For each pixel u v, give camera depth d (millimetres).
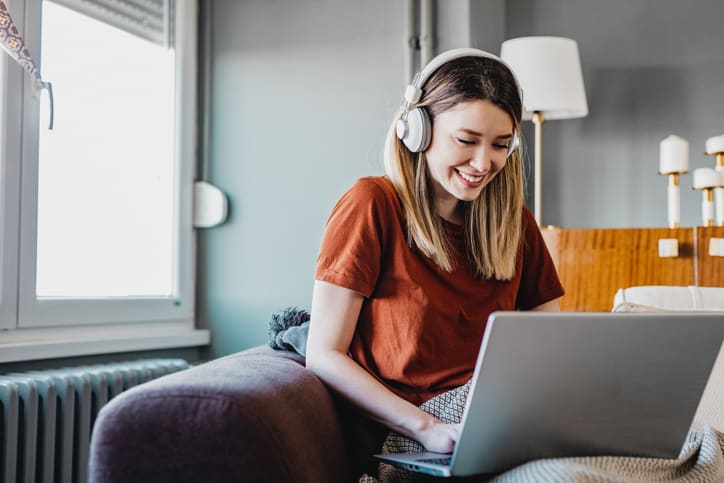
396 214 1257
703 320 948
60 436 1806
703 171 2336
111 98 2346
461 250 1309
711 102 2746
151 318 2492
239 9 2756
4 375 1807
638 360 933
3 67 1919
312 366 1185
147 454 883
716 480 1007
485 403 872
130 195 2439
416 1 2572
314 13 2666
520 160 1363
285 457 891
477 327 1271
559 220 2916
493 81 1208
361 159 2574
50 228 2109
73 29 2186
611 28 2875
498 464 933
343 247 1220
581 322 879
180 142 2656
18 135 1963
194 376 958
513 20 2961
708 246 2143
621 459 967
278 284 2660
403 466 972
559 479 845
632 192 2824
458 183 1229
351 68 2611
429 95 1248
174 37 2654
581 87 2549
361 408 1126
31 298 2006
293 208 2654
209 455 874
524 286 1460
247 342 2693
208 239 2764
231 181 2744
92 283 2271
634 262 2205
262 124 2711
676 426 1018
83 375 1845
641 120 2826
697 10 2775
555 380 896
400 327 1217
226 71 2766
